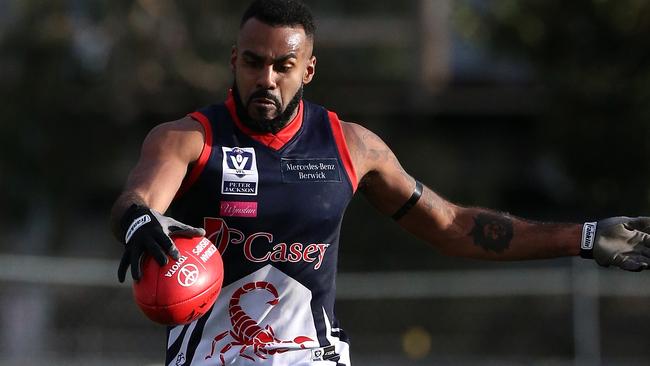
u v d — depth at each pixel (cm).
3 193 5556
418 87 6456
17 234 5738
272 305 1692
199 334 1694
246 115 1683
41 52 5506
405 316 5059
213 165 1658
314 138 1731
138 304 1491
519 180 6525
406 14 6481
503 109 6531
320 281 1716
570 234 1870
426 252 5528
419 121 6475
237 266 1678
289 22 1650
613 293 4519
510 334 5097
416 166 5984
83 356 4738
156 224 1483
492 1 5247
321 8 6381
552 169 6056
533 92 6488
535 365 4303
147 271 1482
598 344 4062
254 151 1684
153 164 1630
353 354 4994
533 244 1877
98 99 5569
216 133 1677
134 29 5494
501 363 4422
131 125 5872
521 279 4841
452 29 6384
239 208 1662
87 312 5128
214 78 5659
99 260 5484
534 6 5022
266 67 1645
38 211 5700
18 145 5509
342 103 6284
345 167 1733
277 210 1675
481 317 5116
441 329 5091
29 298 4956
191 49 5616
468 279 4825
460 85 6619
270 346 1688
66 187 5653
